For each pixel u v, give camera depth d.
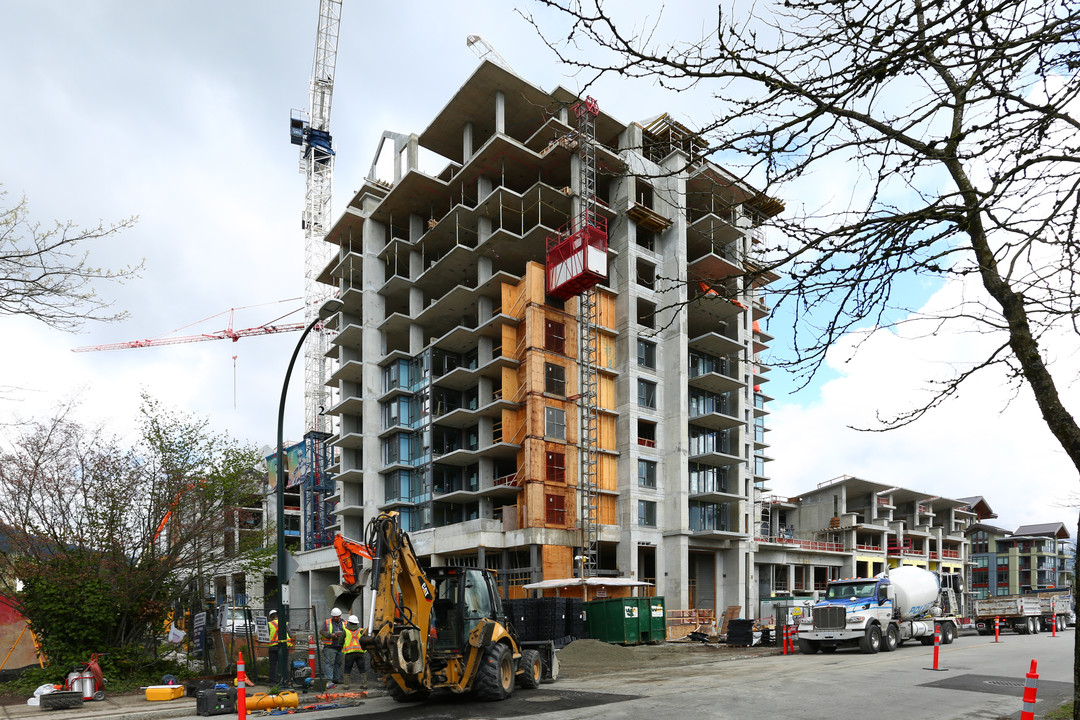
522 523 43.69
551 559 42.28
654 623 34.41
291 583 67.75
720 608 52.59
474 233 54.28
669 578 47.25
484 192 52.47
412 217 59.16
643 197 52.16
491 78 49.28
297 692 17.08
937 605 31.14
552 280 46.09
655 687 17.55
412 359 56.34
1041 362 5.53
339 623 19.02
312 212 118.19
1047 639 35.44
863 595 27.31
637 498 46.84
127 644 20.47
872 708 13.88
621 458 47.50
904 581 29.19
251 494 23.56
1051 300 5.38
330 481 75.69
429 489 51.28
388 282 58.25
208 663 20.50
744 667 22.88
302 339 18.72
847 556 70.69
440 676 14.71
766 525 81.50
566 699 15.39
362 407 60.00
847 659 23.98
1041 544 111.44
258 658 22.59
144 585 20.70
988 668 20.69
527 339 45.38
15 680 18.91
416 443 54.28
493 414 49.44
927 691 16.11
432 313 54.72
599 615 33.91
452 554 46.78
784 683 17.72
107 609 19.78
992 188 4.66
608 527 45.56
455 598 15.31
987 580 113.19
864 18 4.55
